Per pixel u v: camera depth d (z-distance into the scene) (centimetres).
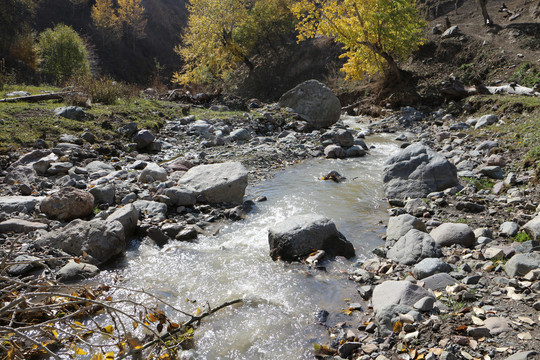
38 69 3541
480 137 1198
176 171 932
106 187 752
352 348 377
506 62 2136
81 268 512
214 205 764
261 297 473
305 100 1585
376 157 1140
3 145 952
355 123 1825
